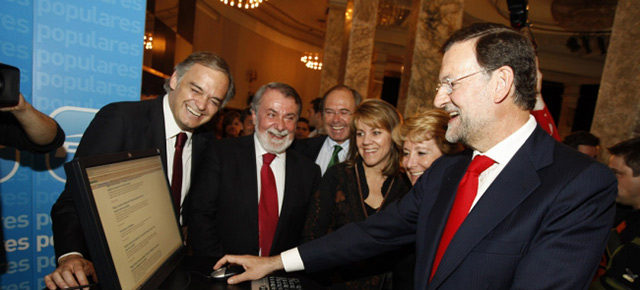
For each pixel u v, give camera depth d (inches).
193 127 58.3
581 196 32.0
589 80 461.4
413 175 64.5
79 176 28.3
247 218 65.6
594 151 119.4
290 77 460.8
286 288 46.6
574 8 290.2
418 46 179.0
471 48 36.9
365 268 65.7
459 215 38.1
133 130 54.6
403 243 50.7
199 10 328.2
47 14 57.0
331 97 97.3
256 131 71.3
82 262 38.5
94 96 61.7
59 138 48.6
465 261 35.5
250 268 49.6
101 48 61.7
